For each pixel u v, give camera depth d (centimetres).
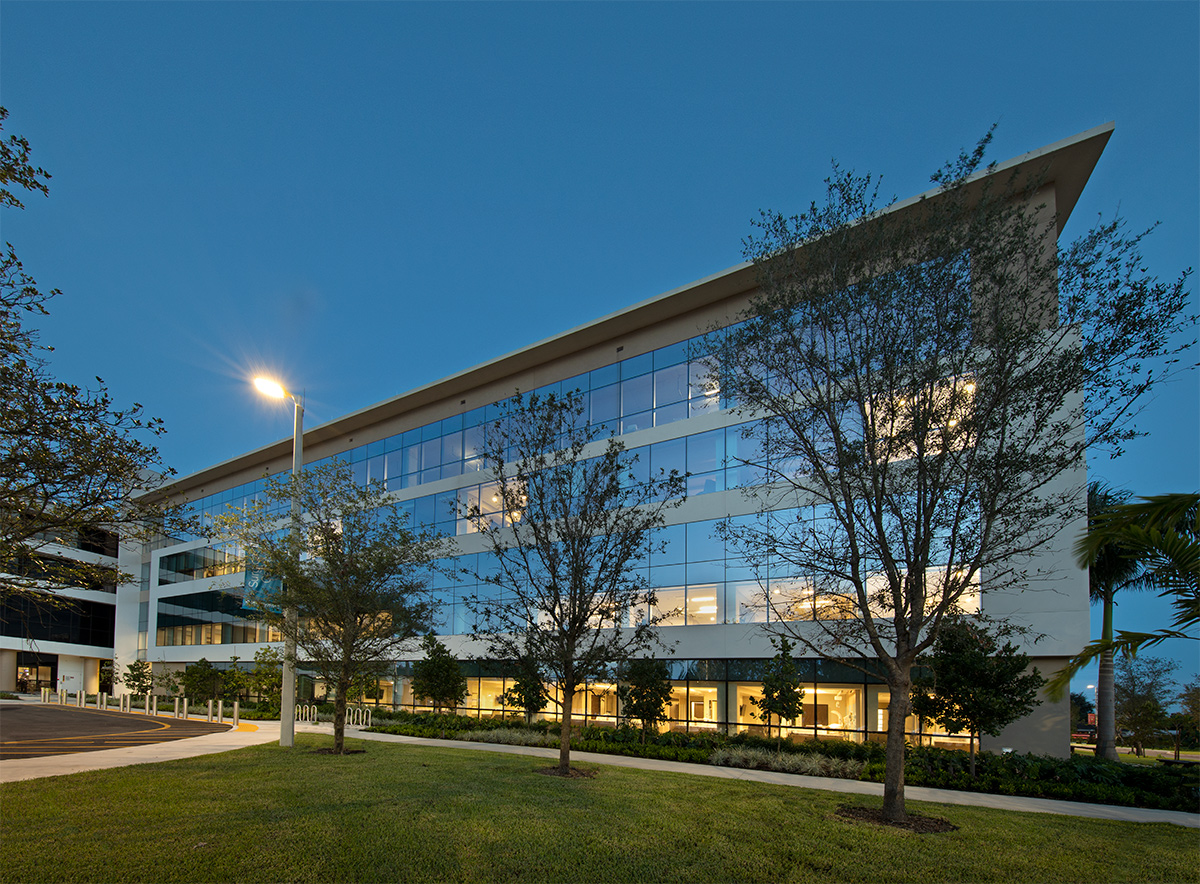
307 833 896
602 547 1627
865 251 1250
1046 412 1109
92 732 2388
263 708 3512
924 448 1141
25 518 891
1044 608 1681
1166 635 870
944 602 1118
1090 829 1055
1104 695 2058
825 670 2048
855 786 1474
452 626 3112
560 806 1098
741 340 1358
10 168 809
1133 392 1046
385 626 1898
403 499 3509
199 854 803
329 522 1908
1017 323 1140
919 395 1162
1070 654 1639
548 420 1716
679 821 1027
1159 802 1335
